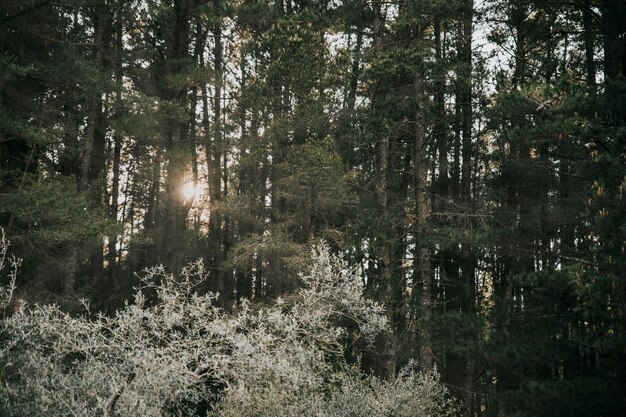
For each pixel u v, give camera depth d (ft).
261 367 14.98
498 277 50.52
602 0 31.68
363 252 42.57
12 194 34.01
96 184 47.52
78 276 56.03
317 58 42.83
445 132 52.01
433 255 52.85
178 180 54.29
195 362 15.90
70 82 41.50
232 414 16.17
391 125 43.86
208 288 53.11
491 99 40.96
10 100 42.98
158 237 53.06
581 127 28.04
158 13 53.67
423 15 45.52
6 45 43.14
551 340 30.60
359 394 22.65
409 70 41.45
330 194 45.52
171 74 53.26
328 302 17.49
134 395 13.91
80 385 14.08
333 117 47.42
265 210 51.34
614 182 26.94
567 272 27.43
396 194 51.67
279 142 47.37
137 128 45.16
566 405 26.13
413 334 41.04
